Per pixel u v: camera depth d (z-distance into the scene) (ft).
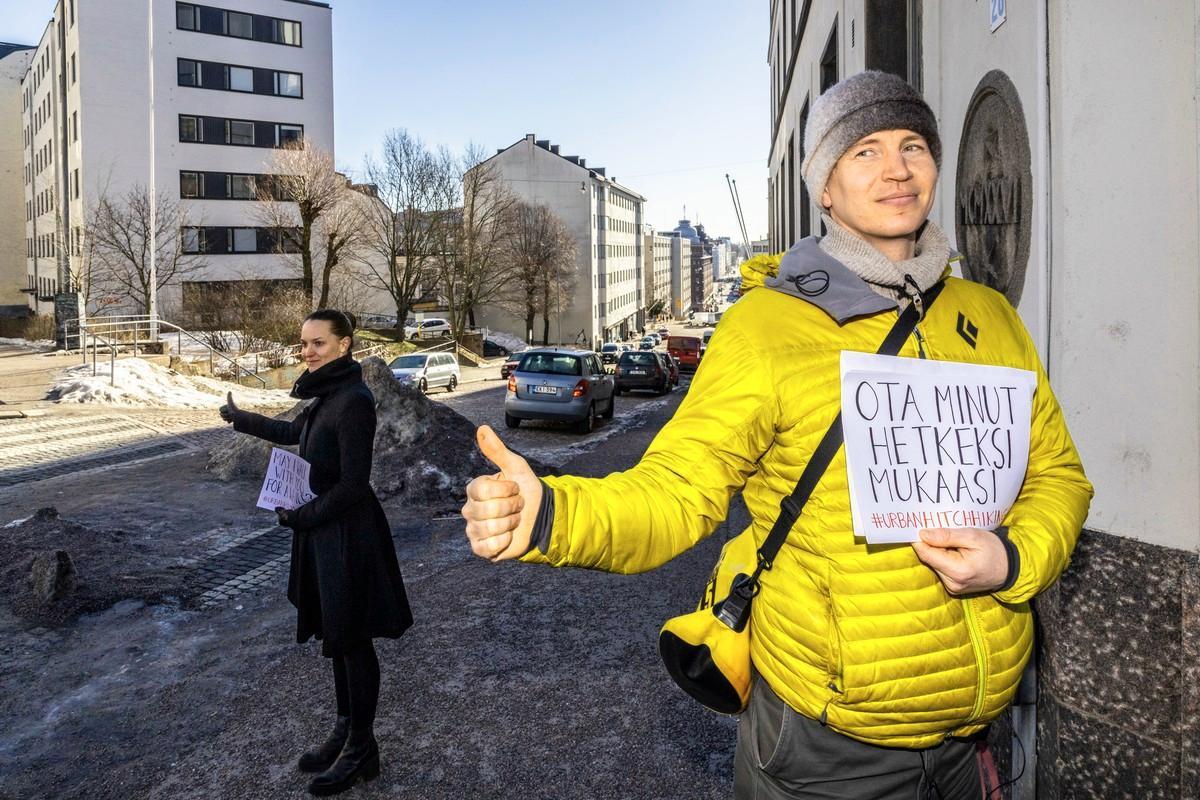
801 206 49.14
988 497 4.59
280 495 10.53
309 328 10.80
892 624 4.44
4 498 27.30
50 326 145.28
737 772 5.49
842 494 4.47
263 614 17.40
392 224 174.50
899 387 4.48
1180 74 7.24
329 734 12.39
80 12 150.82
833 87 4.99
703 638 5.12
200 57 162.20
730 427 4.55
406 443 29.68
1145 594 7.25
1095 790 7.54
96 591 17.70
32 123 209.05
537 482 4.12
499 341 232.32
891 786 4.81
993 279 10.84
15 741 12.23
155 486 29.40
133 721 12.83
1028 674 7.63
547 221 237.86
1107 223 7.72
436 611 17.80
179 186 160.76
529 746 12.06
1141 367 7.43
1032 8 9.26
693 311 633.20
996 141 10.77
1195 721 6.95
